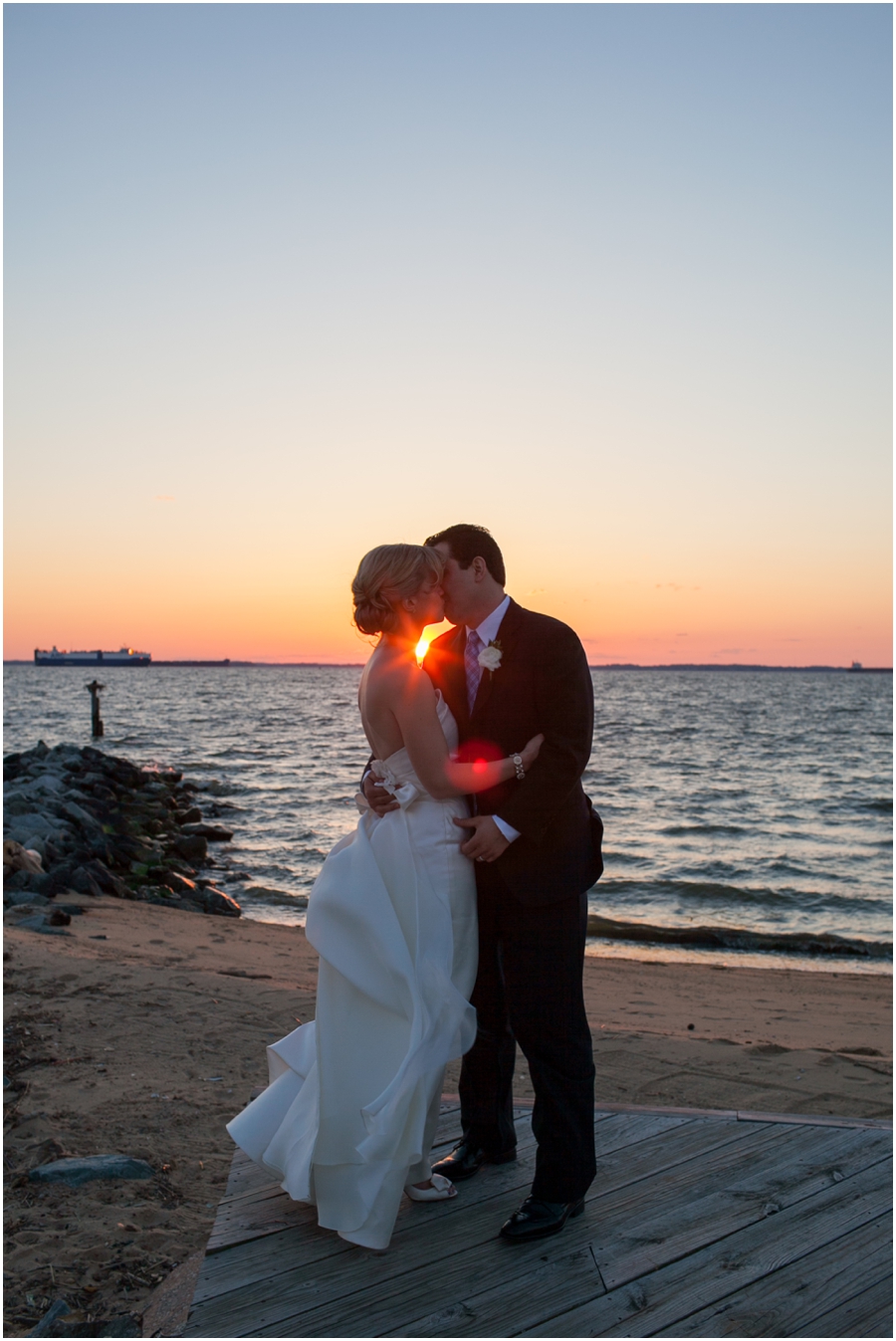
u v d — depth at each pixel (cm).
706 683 19875
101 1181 364
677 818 2300
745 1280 221
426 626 263
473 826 261
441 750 256
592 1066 257
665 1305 213
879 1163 276
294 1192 247
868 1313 209
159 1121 429
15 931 855
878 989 946
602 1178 271
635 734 5494
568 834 263
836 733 5950
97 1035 545
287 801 2630
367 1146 233
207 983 685
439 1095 259
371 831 269
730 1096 535
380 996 248
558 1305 215
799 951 1152
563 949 256
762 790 2903
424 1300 218
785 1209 251
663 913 1358
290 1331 208
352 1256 237
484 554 272
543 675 261
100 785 2239
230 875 1650
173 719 6594
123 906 1165
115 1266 305
